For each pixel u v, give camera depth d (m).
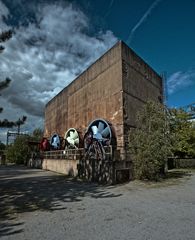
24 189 12.20
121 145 17.22
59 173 21.89
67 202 8.91
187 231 5.36
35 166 31.22
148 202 8.72
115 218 6.54
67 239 4.93
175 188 12.04
